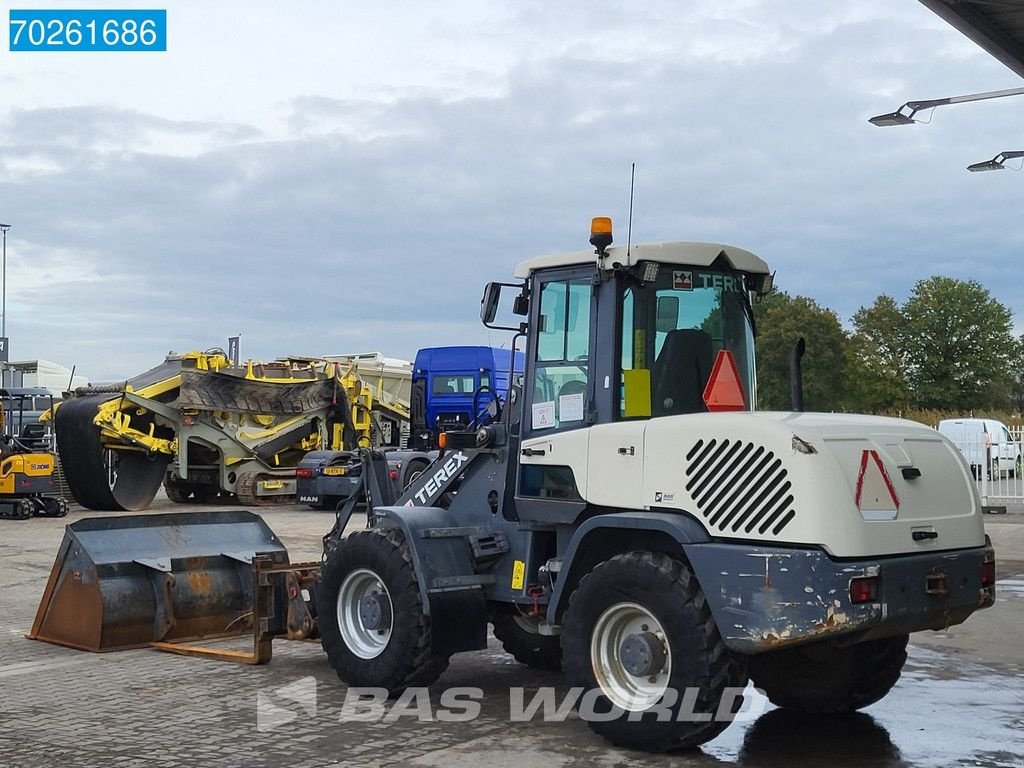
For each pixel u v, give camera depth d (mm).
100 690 7531
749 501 5793
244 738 6340
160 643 8953
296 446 27078
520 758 5949
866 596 5559
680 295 6977
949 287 62438
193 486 26844
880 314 62875
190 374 24281
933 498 6105
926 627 6016
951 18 10742
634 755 6012
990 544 6449
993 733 6508
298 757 5957
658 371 6809
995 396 61094
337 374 27750
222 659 8508
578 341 6910
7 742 6266
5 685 7688
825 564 5512
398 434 30484
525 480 7070
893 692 7570
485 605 7180
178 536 9438
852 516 5633
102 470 23047
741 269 7172
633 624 6164
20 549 16469
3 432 23734
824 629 5477
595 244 6750
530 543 7066
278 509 24531
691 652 5777
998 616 10430
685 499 6070
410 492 7898
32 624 10133
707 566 5789
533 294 7199
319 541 17000
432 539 7074
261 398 25734
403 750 6098
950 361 62312
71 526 9016
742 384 7191
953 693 7531
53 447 25844
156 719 6773
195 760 5910
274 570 8359
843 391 46469
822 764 5875
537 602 7004
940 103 14516
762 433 5824
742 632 5629
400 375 31250
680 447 6148
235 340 26438
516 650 8281
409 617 6949
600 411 6715
